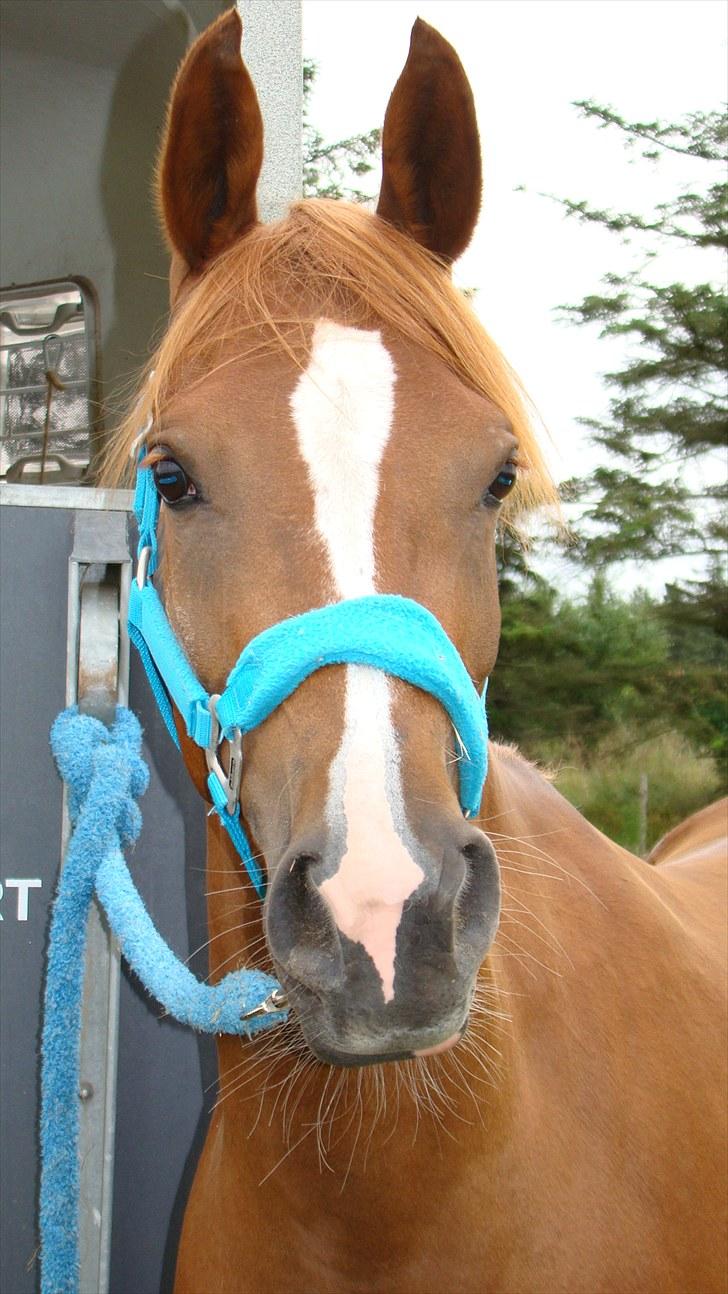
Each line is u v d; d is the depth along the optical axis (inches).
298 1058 46.3
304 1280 47.9
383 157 55.3
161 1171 64.2
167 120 52.8
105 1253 59.6
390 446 45.1
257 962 51.4
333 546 43.3
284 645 41.6
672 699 312.5
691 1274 52.3
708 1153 55.2
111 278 103.5
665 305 305.9
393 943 36.0
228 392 46.5
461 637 46.5
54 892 62.4
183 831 65.4
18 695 62.3
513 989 51.1
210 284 51.4
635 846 326.3
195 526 46.9
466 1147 46.0
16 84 101.6
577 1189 49.7
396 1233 46.2
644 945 60.0
